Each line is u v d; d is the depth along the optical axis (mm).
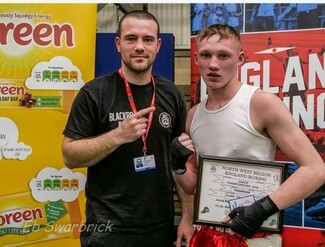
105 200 1564
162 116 1621
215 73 1237
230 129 1270
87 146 1479
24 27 2020
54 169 2059
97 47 2137
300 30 1875
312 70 1865
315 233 1866
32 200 2061
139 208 1554
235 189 1261
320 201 1853
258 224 1162
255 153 1264
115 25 3092
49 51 2033
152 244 1575
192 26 2018
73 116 1574
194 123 1396
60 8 2031
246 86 1291
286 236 1908
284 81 1898
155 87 1652
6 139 2037
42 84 2039
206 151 1343
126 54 1560
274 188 1226
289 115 1208
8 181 2045
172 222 1660
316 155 1188
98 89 1583
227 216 1247
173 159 1362
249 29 1936
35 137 2047
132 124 1429
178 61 2629
